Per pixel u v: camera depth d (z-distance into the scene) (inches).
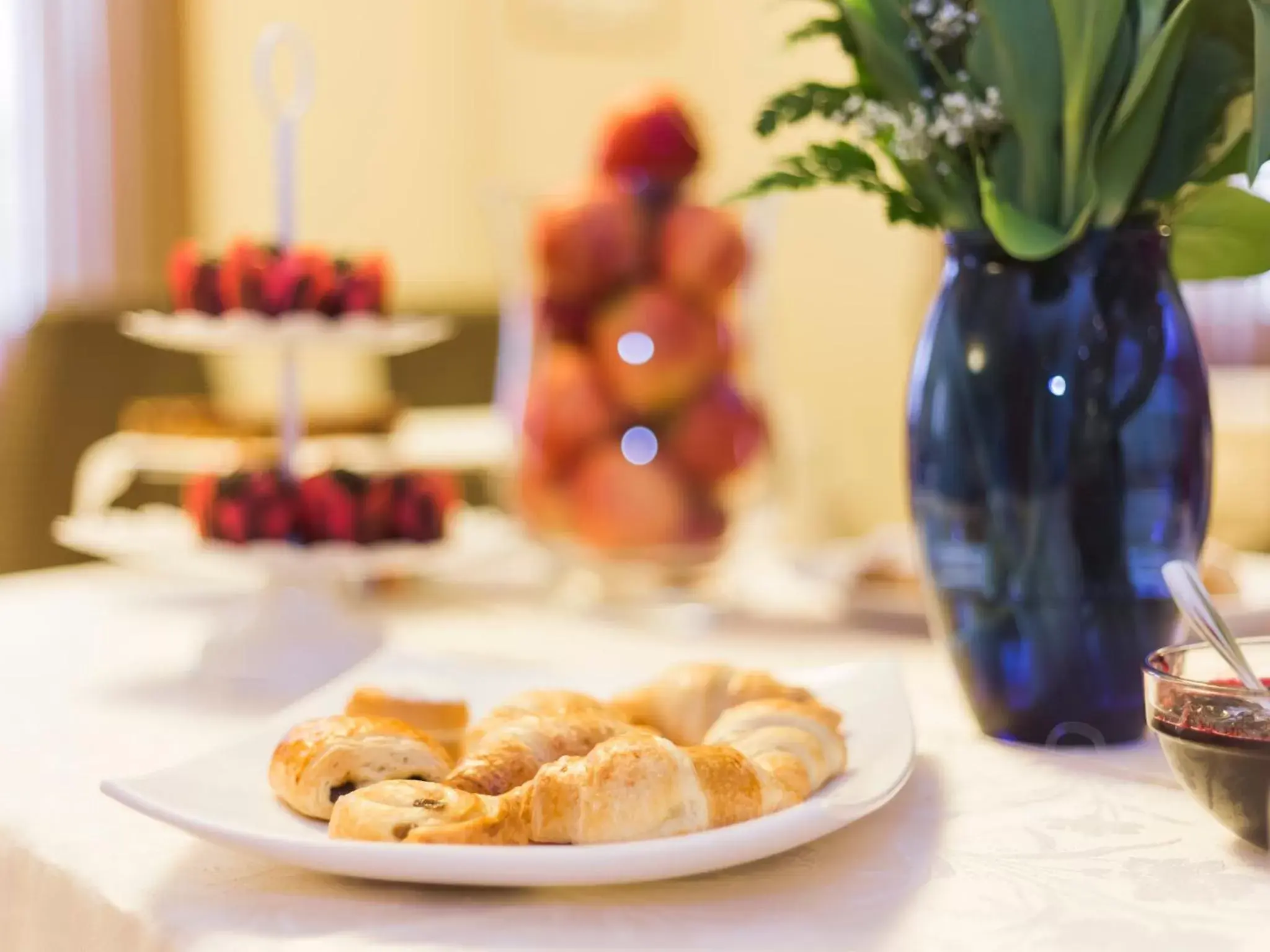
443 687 44.8
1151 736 46.8
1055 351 44.6
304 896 38.6
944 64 45.4
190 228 161.8
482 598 63.7
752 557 70.5
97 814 42.7
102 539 58.9
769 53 168.9
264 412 88.4
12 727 48.5
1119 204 44.1
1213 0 42.7
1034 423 44.7
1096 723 45.6
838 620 59.8
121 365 101.8
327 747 40.3
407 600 63.3
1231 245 46.6
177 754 46.6
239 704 50.7
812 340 167.0
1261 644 41.4
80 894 39.4
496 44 183.0
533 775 39.9
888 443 160.1
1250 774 38.8
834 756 41.6
